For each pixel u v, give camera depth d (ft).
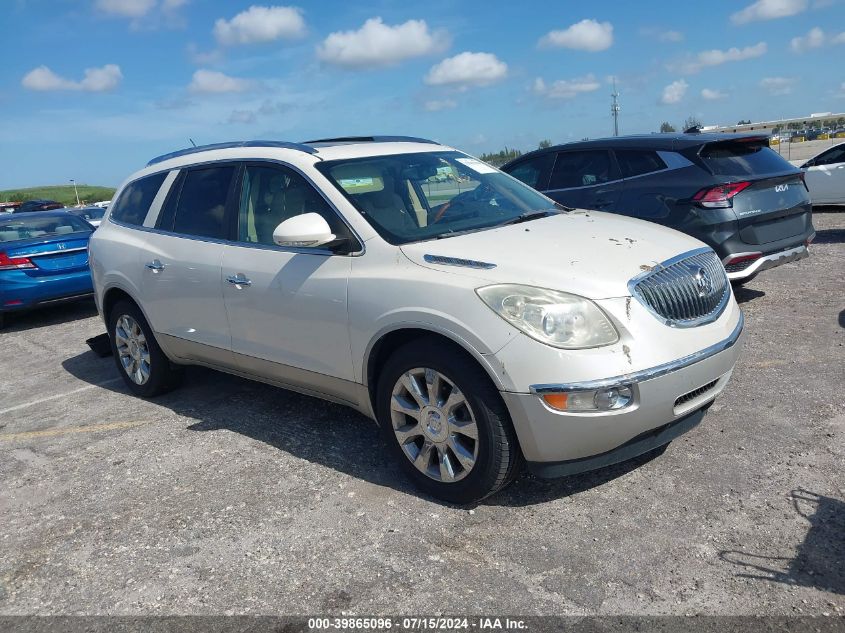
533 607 9.12
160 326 17.10
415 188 14.17
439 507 11.80
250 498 12.69
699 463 12.42
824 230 38.14
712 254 12.91
